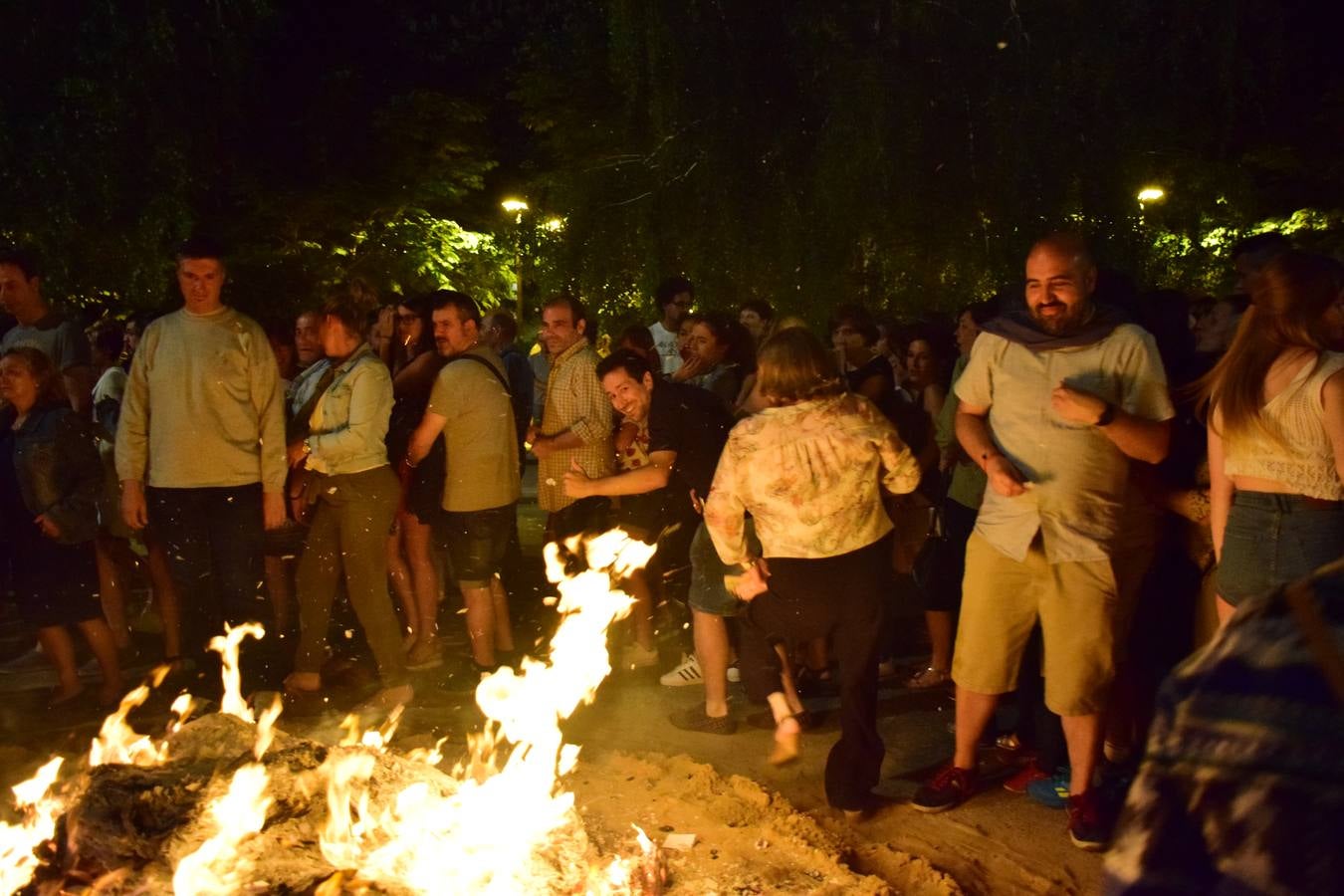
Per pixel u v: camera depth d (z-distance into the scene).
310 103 16.58
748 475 4.21
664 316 8.70
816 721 5.42
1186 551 4.35
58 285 12.40
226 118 14.17
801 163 9.89
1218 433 3.72
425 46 19.95
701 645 5.27
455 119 17.08
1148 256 9.83
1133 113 9.62
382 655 5.57
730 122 9.89
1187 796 0.93
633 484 5.33
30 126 12.41
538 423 8.57
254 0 13.74
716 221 9.89
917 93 9.48
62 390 5.59
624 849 4.06
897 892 3.80
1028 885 3.89
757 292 10.02
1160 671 4.62
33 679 6.17
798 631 4.30
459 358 5.72
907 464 4.21
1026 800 4.53
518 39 20.19
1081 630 4.01
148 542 6.26
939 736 5.25
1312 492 3.47
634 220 10.13
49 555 5.52
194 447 5.33
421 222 17.19
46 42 12.50
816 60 9.77
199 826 3.28
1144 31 9.90
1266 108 11.48
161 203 12.71
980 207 9.53
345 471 5.41
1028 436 4.04
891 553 4.35
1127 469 4.03
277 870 3.31
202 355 5.31
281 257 15.71
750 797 4.50
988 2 9.56
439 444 6.15
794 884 3.84
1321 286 3.44
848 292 9.85
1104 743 4.43
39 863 3.40
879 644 4.30
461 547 5.82
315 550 5.52
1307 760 0.88
